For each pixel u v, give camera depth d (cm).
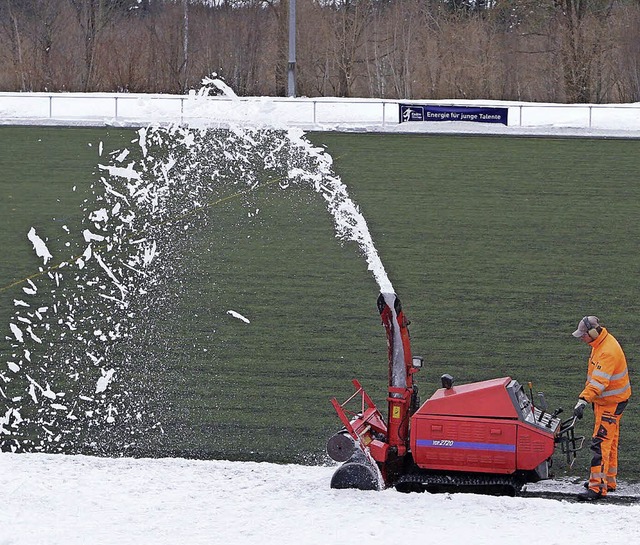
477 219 5284
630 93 12150
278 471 2144
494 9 12825
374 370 2938
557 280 4056
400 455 1980
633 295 3822
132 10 13675
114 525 1770
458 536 1686
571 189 6119
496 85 12688
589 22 12056
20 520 1798
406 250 4581
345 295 3791
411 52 12775
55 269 4109
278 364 2994
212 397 2730
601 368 2019
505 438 1892
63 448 2403
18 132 8094
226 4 13062
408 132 8444
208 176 6138
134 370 2944
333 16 12962
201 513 1841
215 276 4047
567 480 2200
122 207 5347
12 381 2855
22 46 12494
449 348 3150
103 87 12194
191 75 12525
